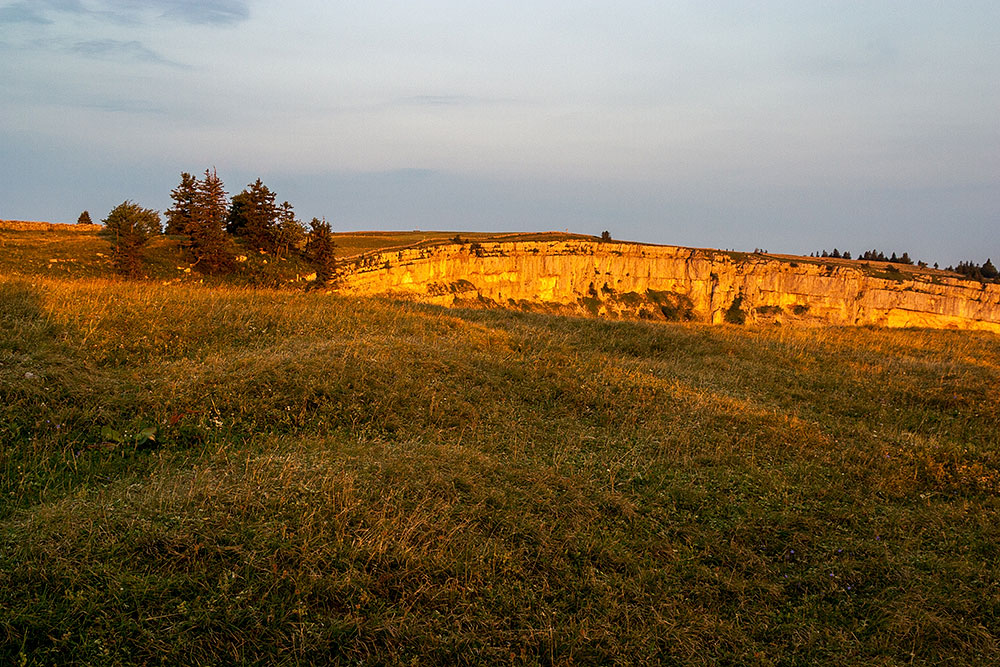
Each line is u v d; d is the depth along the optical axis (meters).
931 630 6.18
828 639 6.04
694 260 129.00
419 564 6.24
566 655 5.51
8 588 5.12
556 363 14.99
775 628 6.18
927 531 8.15
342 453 8.53
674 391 13.53
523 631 5.68
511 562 6.58
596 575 6.68
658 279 129.75
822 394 15.29
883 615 6.42
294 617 5.45
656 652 5.67
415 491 7.55
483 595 6.11
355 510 6.89
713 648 5.88
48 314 12.70
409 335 16.22
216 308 15.72
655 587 6.60
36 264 54.62
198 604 5.33
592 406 12.43
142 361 11.83
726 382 15.58
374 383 11.45
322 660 5.12
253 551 5.98
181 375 10.68
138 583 5.39
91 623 5.03
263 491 6.98
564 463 9.36
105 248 63.88
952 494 9.46
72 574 5.39
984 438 12.66
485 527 7.19
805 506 8.63
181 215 66.25
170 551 5.87
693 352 19.27
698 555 7.30
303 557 6.02
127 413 9.16
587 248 128.38
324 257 72.94
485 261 118.75
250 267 69.56
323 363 11.79
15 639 4.75
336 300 20.42
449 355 14.11
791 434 11.45
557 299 126.25
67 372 9.91
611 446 10.35
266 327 15.07
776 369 17.45
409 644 5.39
